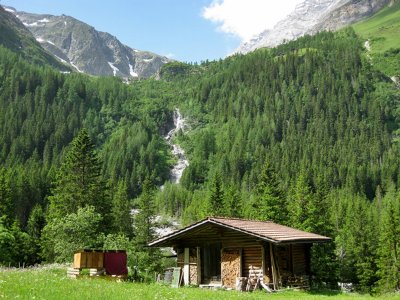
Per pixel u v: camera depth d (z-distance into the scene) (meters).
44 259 70.62
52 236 54.31
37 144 197.88
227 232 32.38
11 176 111.69
